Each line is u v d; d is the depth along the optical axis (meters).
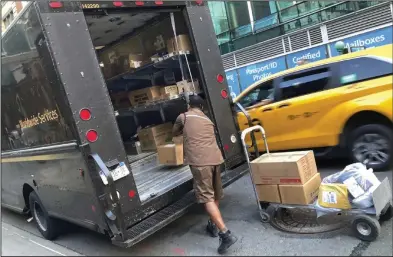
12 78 4.52
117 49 6.77
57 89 3.74
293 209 4.75
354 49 11.55
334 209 3.88
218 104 5.15
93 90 3.85
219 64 5.27
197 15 5.09
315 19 14.09
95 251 4.42
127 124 7.78
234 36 16.88
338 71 5.93
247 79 16.64
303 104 6.18
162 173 5.43
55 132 4.09
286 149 6.57
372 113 5.54
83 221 4.25
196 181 4.18
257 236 4.23
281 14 15.05
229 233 3.91
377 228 3.66
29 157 4.84
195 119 4.30
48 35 3.66
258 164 4.38
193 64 5.36
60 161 4.20
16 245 4.91
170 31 5.55
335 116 5.85
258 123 6.80
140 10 4.54
